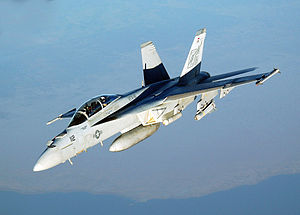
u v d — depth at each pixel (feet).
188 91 248.52
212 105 269.44
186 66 266.36
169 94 249.34
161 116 250.78
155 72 278.26
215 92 269.64
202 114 264.31
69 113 250.16
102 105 228.22
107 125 231.09
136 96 248.32
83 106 223.10
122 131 249.14
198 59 275.18
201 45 273.13
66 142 213.66
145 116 245.45
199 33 267.59
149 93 255.70
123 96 241.96
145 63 276.41
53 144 211.41
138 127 250.16
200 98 261.65
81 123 219.61
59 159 211.41
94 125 224.53
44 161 207.82
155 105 237.45
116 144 240.94
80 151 221.25
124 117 229.66
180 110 263.90
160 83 267.59
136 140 245.86
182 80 267.59
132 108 237.25
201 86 254.06
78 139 218.38
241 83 244.01
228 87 242.58
